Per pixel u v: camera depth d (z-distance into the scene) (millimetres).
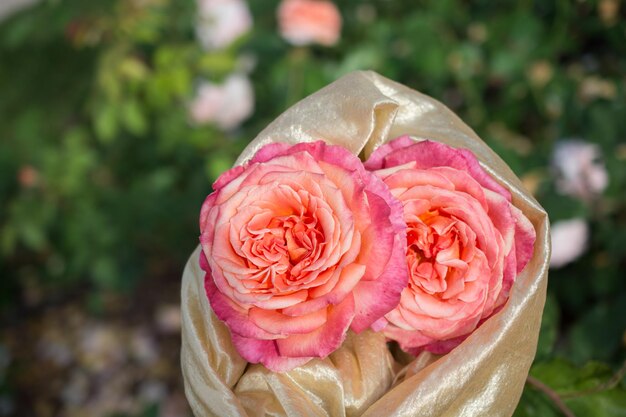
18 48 1900
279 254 517
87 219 1442
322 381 563
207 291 542
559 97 1146
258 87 1396
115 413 1412
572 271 1180
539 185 1054
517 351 567
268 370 562
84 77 1780
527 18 1147
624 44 1134
